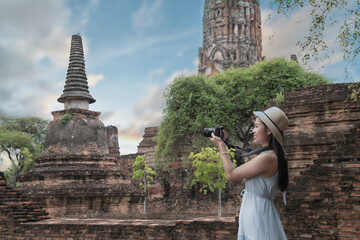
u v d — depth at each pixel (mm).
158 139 39781
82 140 28078
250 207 3773
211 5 56875
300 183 9945
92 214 24344
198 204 33281
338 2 9102
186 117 36000
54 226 12531
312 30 9438
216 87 38188
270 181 3799
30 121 58406
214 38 55594
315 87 14648
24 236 12883
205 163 25594
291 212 9711
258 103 37375
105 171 26781
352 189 9133
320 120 14195
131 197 26266
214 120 36219
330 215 9219
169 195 42812
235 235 10422
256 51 55750
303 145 14344
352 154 9883
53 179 25188
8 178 63125
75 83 30406
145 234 11469
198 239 10852
